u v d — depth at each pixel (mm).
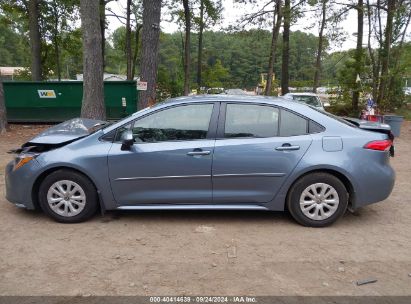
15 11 24078
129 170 4664
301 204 4723
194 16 26062
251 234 4555
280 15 18734
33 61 22734
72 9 24078
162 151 4637
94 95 10953
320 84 29219
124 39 30219
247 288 3395
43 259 3893
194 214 5207
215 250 4121
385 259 3969
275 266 3793
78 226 4742
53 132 5078
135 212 5254
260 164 4641
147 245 4234
